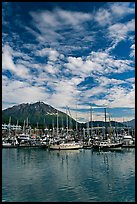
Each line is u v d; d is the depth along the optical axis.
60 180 39.78
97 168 52.09
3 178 41.59
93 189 33.66
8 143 120.31
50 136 133.75
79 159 69.75
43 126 182.00
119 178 40.75
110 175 43.53
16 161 67.12
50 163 62.12
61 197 29.92
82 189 33.81
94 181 38.75
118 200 28.41
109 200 28.33
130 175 43.12
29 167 55.22
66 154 85.31
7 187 34.94
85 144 107.62
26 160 69.38
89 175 44.00
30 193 31.72
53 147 100.88
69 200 28.67
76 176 43.12
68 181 38.97
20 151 100.88
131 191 32.16
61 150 99.12
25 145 119.38
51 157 76.56
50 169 51.84
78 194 31.28
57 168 53.31
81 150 98.50
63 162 63.78
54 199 29.16
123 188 33.84
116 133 126.75
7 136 137.75
